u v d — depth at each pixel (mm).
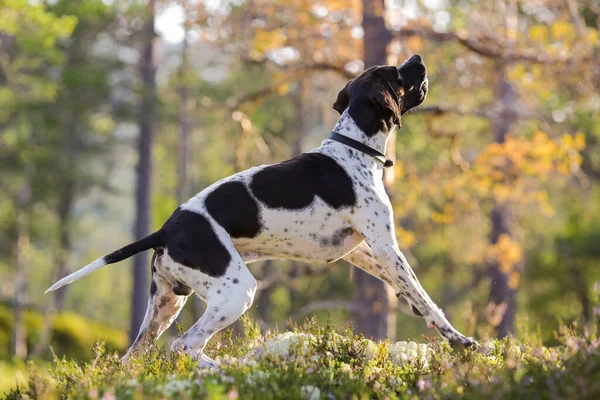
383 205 6133
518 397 4410
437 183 15391
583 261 27188
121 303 52062
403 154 20344
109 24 24828
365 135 6254
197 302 21547
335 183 6055
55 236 29531
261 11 14211
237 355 6086
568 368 4855
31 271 39469
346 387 4871
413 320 28250
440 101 17312
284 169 6023
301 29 14062
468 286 28250
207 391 4461
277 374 4953
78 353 24094
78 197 31109
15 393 5988
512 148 14695
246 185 5914
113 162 30656
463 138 19516
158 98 24328
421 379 5121
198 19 14227
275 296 26109
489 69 15367
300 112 22688
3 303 30328
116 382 4910
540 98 17703
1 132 27203
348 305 13570
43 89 24203
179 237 5793
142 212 25641
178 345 5617
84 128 27859
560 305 27500
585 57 13883
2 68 24219
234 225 5832
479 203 17609
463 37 13570
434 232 19094
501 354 5844
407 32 13344
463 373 4828
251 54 14445
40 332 24641
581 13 17250
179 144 24953
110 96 25797
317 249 6082
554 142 14523
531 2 15469
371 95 6262
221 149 28547
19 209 27078
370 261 6445
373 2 13094
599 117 16594
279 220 5898
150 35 23891
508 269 16781
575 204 26344
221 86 21609
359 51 14125
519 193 15406
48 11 21859
